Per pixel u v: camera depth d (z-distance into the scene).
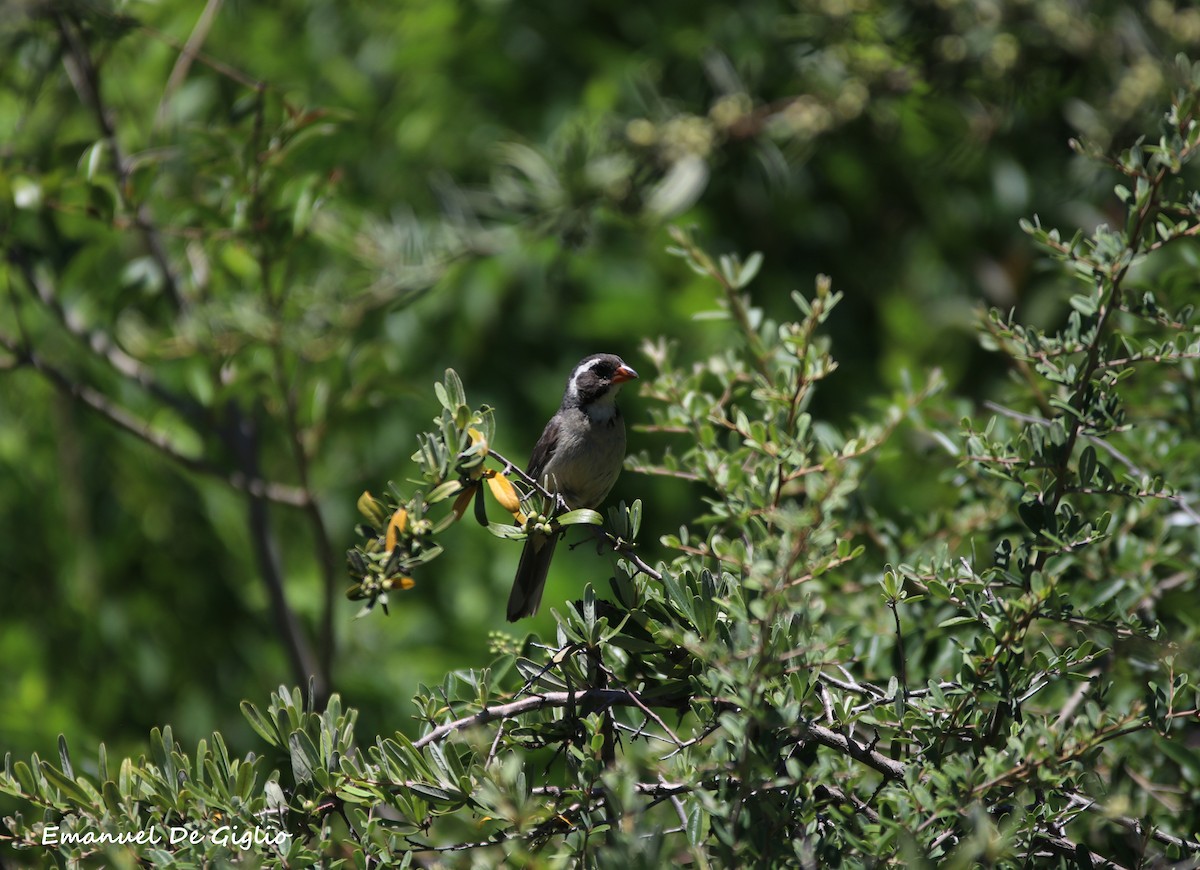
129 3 10.70
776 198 14.87
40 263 11.57
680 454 13.98
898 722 6.07
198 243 12.33
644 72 13.50
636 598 6.34
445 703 6.38
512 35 15.62
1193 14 11.21
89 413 14.67
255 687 14.73
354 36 15.88
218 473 11.95
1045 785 5.64
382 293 11.73
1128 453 8.40
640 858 4.96
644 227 12.01
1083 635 7.08
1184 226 6.35
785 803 5.55
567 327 15.38
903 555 8.79
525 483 6.48
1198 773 6.82
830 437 8.62
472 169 15.41
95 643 14.85
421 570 14.67
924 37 11.78
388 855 5.72
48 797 5.91
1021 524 8.68
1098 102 11.68
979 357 15.71
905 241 16.14
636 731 6.26
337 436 14.72
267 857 5.72
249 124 10.38
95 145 10.09
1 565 15.20
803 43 12.64
